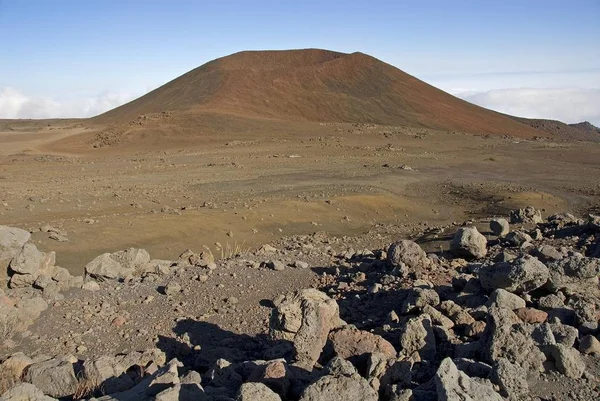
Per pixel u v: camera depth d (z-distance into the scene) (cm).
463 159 4519
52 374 641
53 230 1803
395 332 691
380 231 2150
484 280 769
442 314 708
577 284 735
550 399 509
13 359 688
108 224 1948
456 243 1130
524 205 2559
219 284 1047
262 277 1088
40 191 2722
